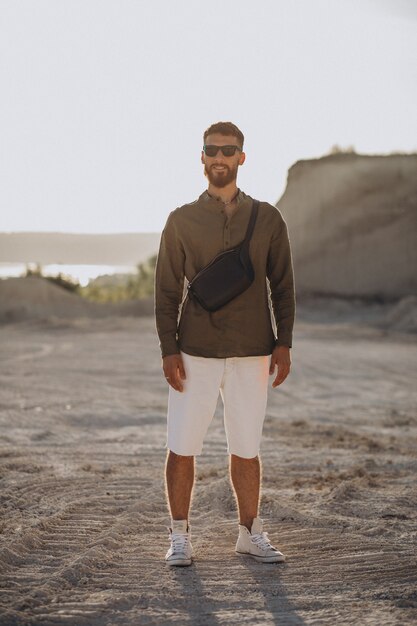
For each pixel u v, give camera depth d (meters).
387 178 52.44
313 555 4.81
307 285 50.00
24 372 17.39
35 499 6.07
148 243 182.50
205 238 4.54
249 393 4.63
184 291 4.69
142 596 4.11
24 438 9.26
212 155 4.52
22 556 4.73
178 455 4.66
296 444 9.11
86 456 8.15
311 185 54.12
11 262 181.38
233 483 4.80
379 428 10.73
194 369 4.58
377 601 4.05
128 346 24.72
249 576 4.44
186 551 4.63
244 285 4.50
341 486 6.43
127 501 6.09
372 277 49.00
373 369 19.23
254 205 4.61
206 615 3.86
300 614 3.88
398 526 5.45
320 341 26.94
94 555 4.67
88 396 13.53
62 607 3.93
